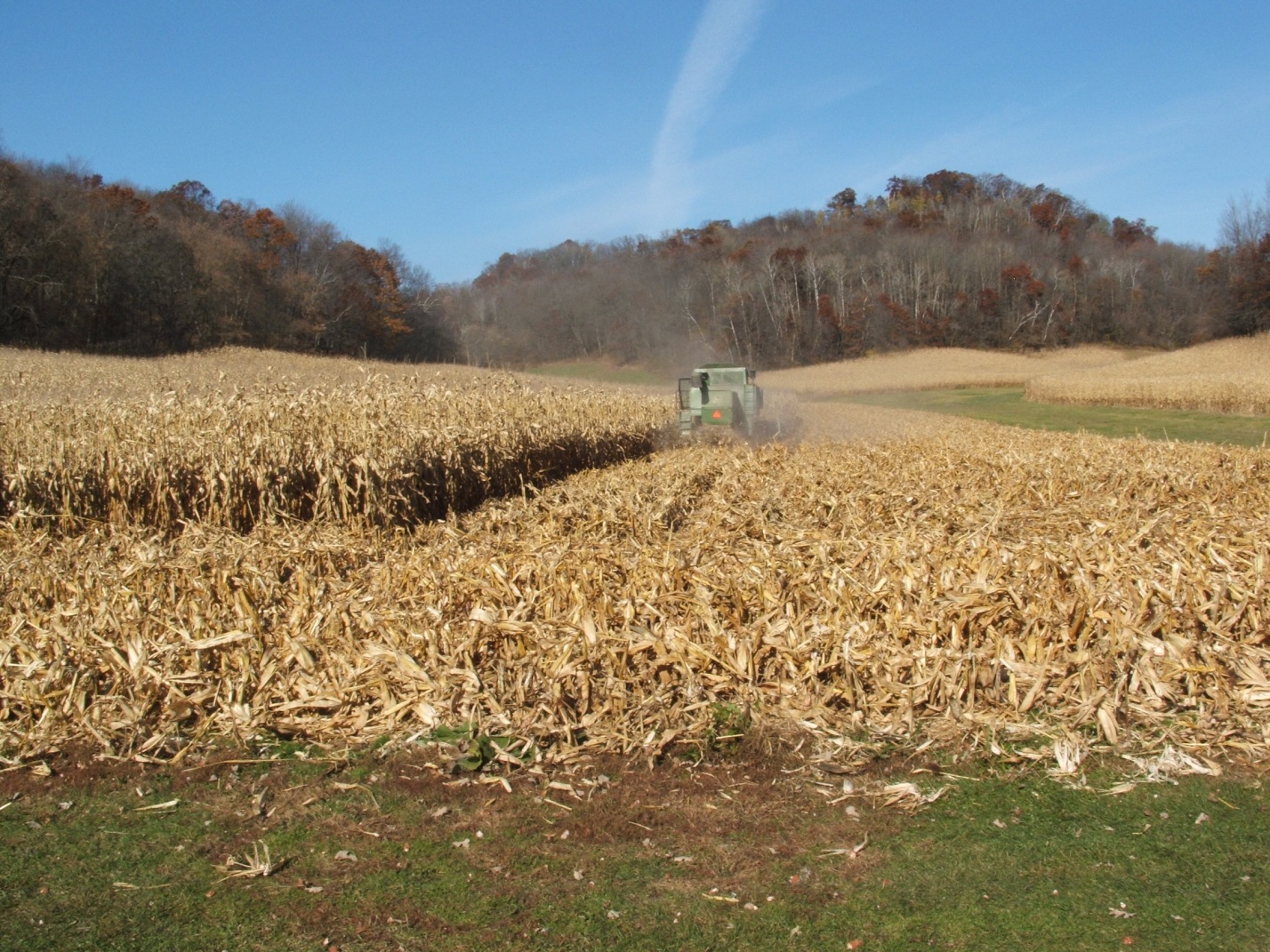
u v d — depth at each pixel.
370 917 3.32
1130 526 7.85
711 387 20.72
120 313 54.06
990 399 45.91
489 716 4.80
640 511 8.98
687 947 3.14
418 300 79.56
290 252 70.38
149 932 3.25
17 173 50.44
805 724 4.67
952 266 82.69
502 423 14.01
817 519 9.44
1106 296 79.62
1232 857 3.59
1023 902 3.34
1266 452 14.29
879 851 3.71
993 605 5.27
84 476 10.00
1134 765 4.34
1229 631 5.29
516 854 3.72
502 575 5.95
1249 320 68.75
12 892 3.49
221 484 10.18
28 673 5.02
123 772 4.43
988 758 4.42
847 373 65.62
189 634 5.45
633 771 4.38
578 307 83.31
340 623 5.66
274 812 4.07
